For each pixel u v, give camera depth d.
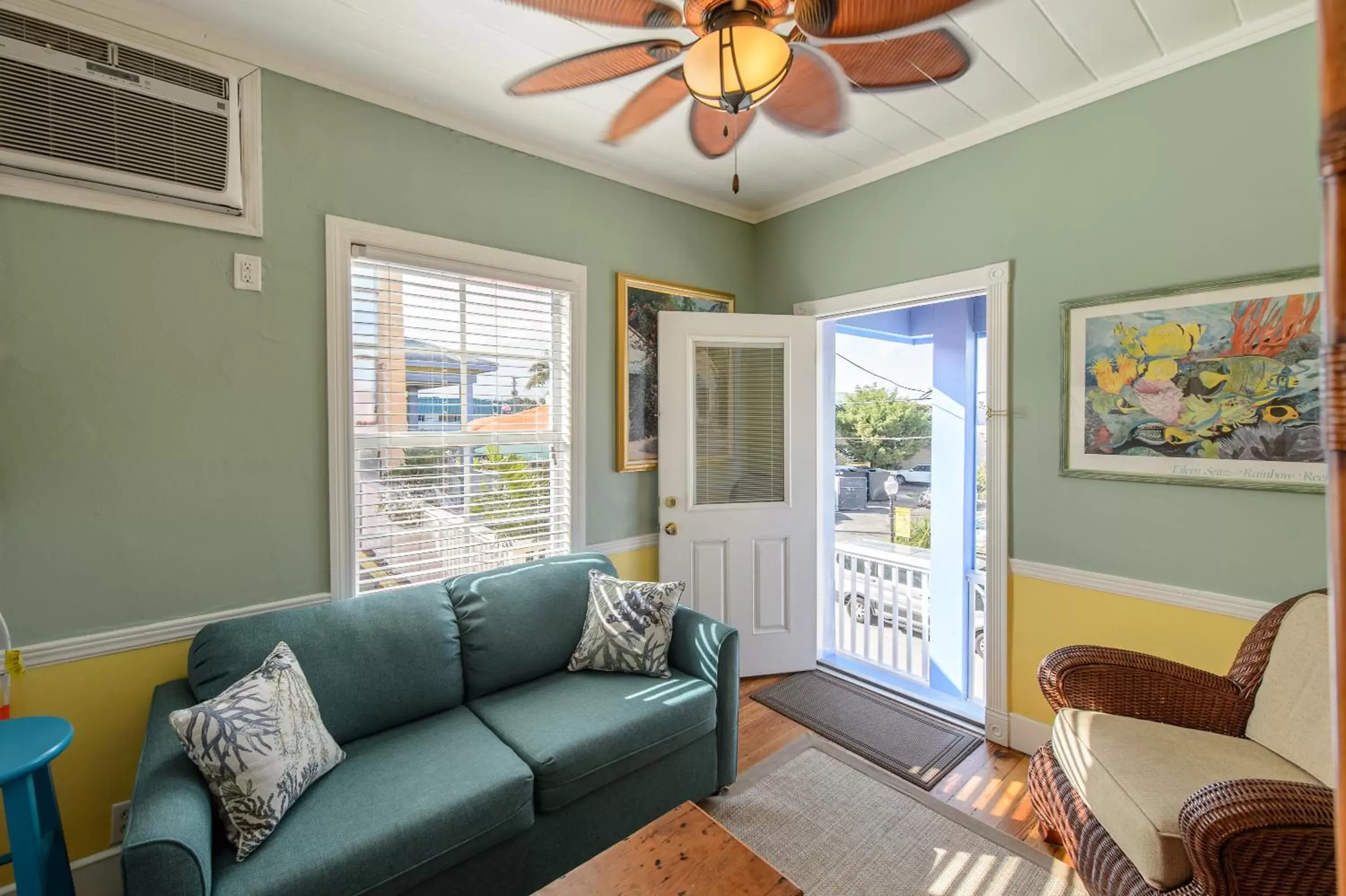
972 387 3.28
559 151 2.64
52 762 1.65
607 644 2.21
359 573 2.20
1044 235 2.31
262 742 1.39
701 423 3.15
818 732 2.60
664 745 1.90
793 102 2.15
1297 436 1.79
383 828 1.37
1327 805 1.15
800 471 3.22
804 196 3.20
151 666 1.78
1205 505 1.97
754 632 3.18
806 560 3.25
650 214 3.03
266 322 1.95
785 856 1.85
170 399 1.80
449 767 1.61
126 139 1.69
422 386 2.35
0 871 1.60
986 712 2.54
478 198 2.42
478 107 2.28
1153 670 1.77
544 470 2.71
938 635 3.27
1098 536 2.20
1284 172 1.79
